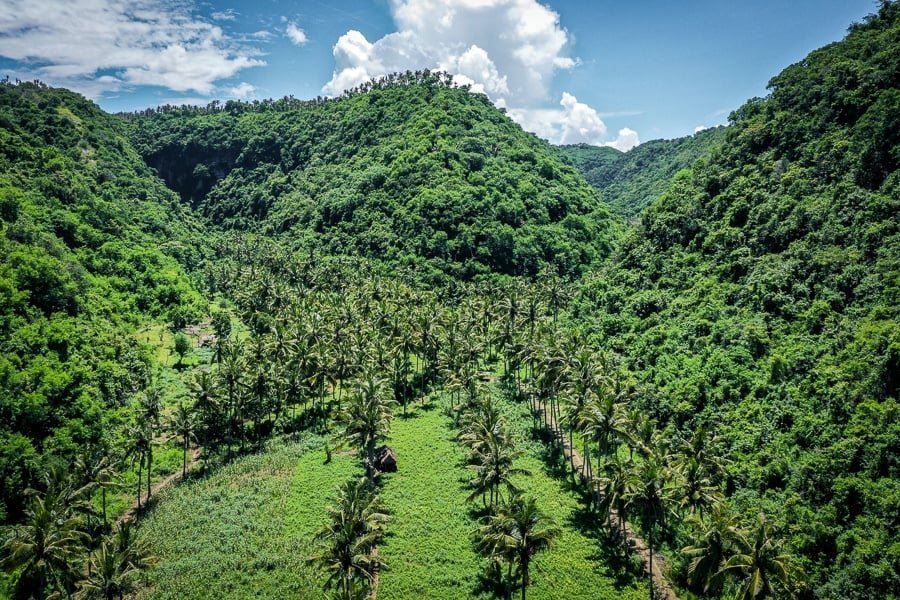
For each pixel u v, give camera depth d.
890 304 73.25
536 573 66.31
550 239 198.62
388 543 71.00
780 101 122.62
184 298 159.12
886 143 89.38
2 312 93.06
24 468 75.00
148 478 83.62
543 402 111.38
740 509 68.25
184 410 91.44
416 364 143.38
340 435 97.50
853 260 82.81
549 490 84.12
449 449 97.69
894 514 55.94
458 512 78.00
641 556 69.94
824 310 81.06
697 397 88.19
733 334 91.38
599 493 80.81
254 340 122.44
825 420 68.75
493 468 69.38
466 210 196.75
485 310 144.88
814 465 64.88
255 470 91.75
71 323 102.50
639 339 111.81
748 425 77.62
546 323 135.62
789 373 78.50
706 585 55.50
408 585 63.88
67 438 82.81
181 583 63.09
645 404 94.50
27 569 54.81
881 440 61.22
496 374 135.38
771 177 110.44
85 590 51.25
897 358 65.00
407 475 88.56
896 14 121.25
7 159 153.25
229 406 100.38
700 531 57.47
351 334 123.12
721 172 124.62
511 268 189.38
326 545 69.50
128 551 53.12
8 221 122.81
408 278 177.88
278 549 69.31
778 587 52.09
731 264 104.94
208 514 77.81
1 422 79.19
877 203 84.69
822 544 59.22
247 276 188.50
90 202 159.25
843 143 98.25
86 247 142.12
